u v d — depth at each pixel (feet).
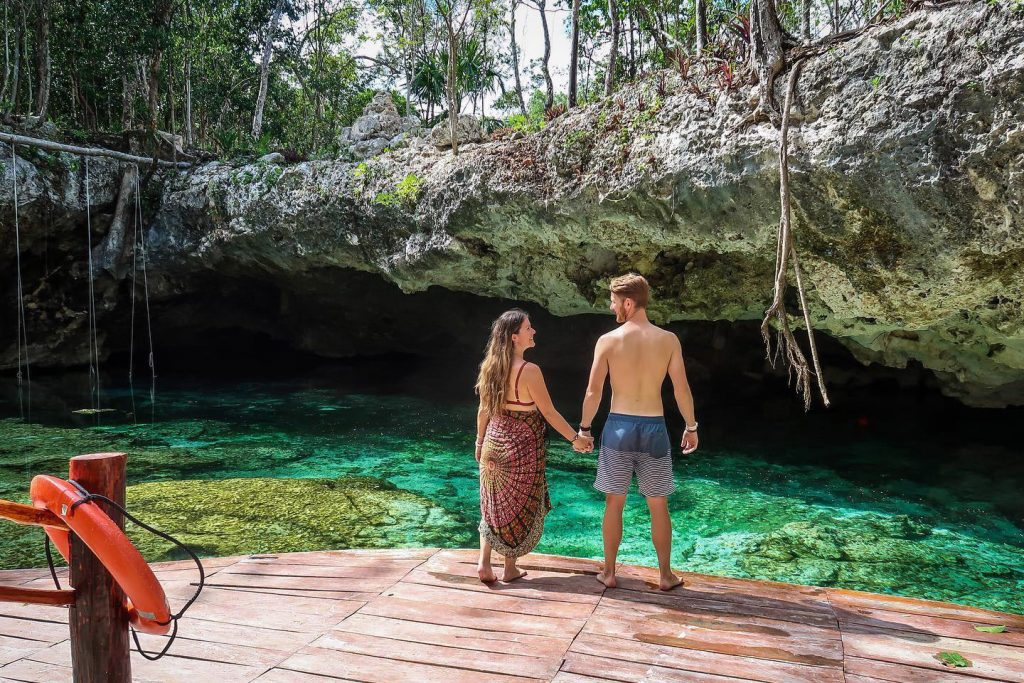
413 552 14.66
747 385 52.60
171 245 53.57
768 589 12.64
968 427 38.68
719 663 9.92
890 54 21.44
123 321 63.10
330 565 14.01
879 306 26.11
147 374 65.31
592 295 38.78
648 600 12.11
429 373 64.95
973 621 11.27
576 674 9.63
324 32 88.07
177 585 13.07
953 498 26.55
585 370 60.34
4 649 10.33
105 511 6.66
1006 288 23.29
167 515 23.84
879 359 40.93
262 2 75.87
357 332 67.72
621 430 12.08
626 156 28.86
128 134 54.60
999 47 19.04
